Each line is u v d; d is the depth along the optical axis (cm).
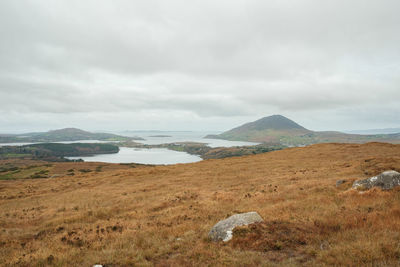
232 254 909
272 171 3838
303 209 1472
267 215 1392
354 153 4884
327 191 1939
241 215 1223
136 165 14925
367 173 2508
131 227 1502
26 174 11106
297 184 2403
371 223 1058
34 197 3403
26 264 994
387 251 781
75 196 3109
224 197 2242
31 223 1967
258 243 976
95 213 2070
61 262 970
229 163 5481
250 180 3203
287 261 808
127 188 3459
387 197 1420
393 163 2758
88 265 923
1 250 1232
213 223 1429
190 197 2459
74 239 1323
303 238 984
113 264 923
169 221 1579
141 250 1048
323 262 766
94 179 4772
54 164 14125
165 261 927
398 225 977
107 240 1269
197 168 5072
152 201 2455
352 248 816
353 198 1541
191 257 934
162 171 4972
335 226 1095
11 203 3067
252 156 6550
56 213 2255
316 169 3400
